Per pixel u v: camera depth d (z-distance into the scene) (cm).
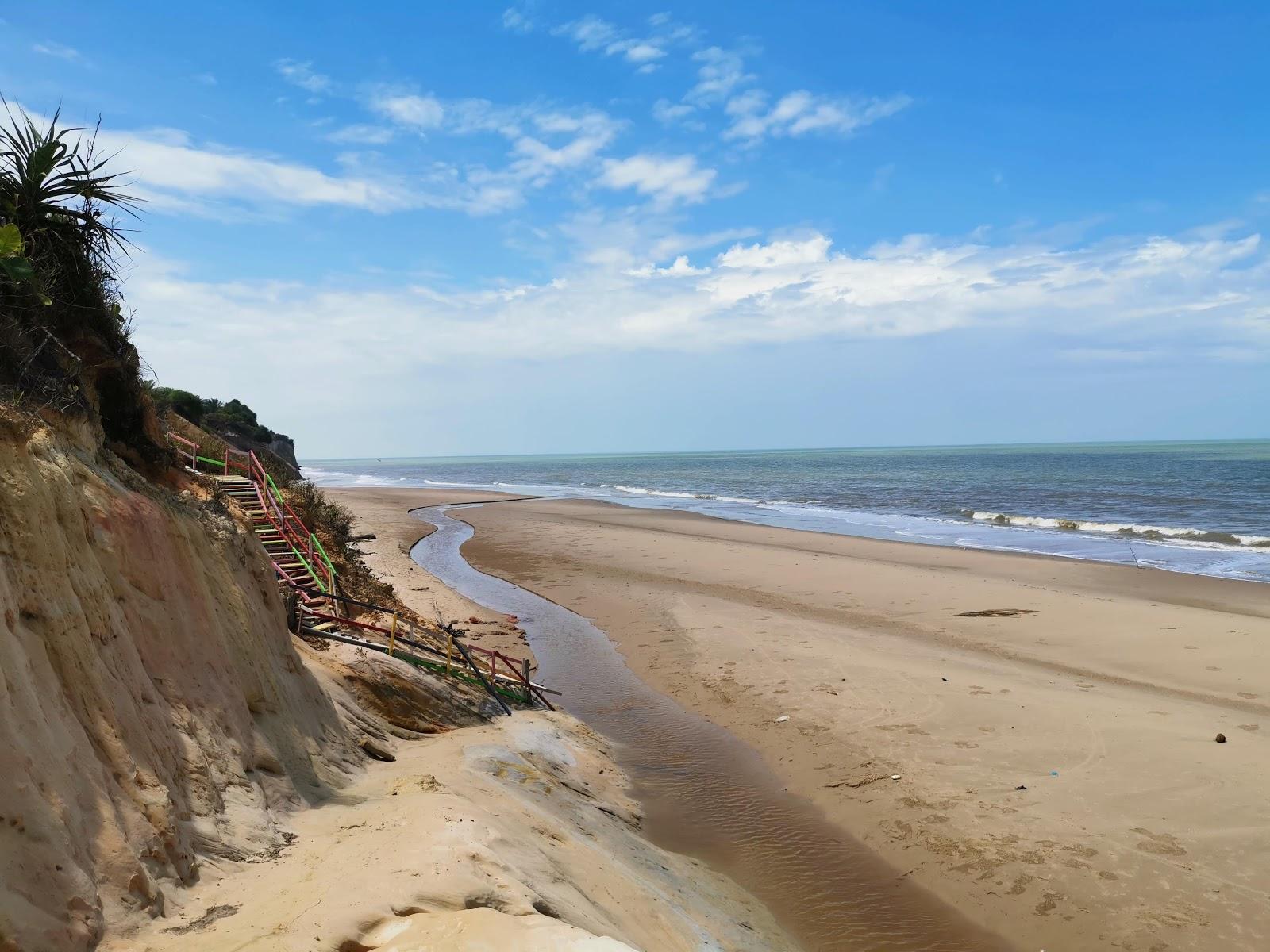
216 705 688
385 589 2016
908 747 1212
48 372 729
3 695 437
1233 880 833
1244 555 2822
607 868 748
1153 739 1167
